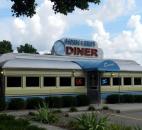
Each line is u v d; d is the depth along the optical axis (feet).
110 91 111.75
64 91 101.45
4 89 90.53
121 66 116.57
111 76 112.37
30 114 76.64
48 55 106.52
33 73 95.55
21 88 93.20
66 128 58.18
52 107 94.84
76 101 99.71
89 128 54.34
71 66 103.55
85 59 114.32
